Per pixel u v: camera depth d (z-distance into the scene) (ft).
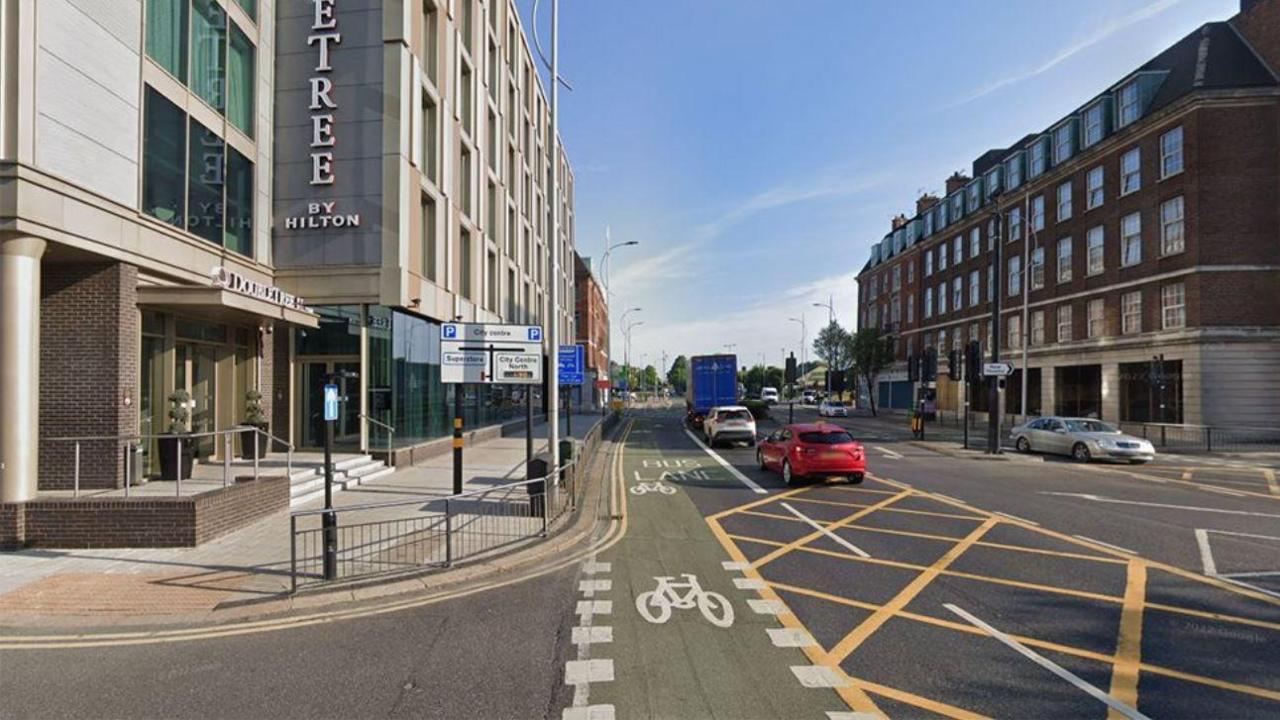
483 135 84.64
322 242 56.95
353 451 57.52
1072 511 39.86
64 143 33.09
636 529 35.27
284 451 56.54
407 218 58.18
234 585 25.00
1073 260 113.29
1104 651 18.51
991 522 36.63
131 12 38.22
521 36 113.50
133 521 30.19
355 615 22.06
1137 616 21.35
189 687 16.69
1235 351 84.84
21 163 30.37
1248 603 22.65
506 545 30.78
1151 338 94.07
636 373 504.84
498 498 41.86
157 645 19.56
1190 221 88.43
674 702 15.55
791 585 25.02
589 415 167.43
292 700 15.90
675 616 21.59
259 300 43.34
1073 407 113.29
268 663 18.15
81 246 33.42
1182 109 90.02
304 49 57.36
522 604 23.03
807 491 48.26
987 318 144.15
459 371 42.57
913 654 18.33
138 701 15.94
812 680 16.69
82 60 34.35
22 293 31.01
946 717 14.79
